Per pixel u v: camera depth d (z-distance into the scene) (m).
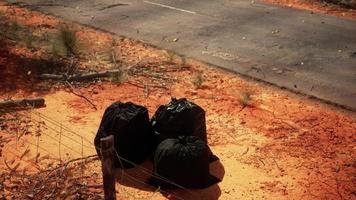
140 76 11.12
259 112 10.23
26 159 8.93
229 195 8.54
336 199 8.56
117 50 12.09
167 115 8.88
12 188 8.46
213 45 12.67
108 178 7.80
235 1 16.91
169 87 10.83
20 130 9.45
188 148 8.45
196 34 13.23
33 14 14.21
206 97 10.58
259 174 8.89
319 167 9.05
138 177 8.73
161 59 11.86
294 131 9.77
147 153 8.96
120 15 14.68
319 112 10.35
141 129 8.83
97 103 10.21
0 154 8.98
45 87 10.53
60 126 9.60
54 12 14.63
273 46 12.74
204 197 8.48
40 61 11.22
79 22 13.78
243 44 12.78
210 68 11.68
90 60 11.51
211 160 9.02
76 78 10.79
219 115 10.08
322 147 9.43
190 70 11.51
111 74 10.99
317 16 15.53
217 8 15.88
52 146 9.19
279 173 8.92
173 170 8.46
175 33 13.23
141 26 13.71
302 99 10.77
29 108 9.93
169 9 15.56
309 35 13.55
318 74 11.62
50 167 8.80
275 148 9.37
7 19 13.05
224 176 8.82
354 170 9.02
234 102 10.48
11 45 11.66
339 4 16.89
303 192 8.64
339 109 10.52
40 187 8.49
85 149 9.16
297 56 12.33
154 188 8.56
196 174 8.47
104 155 7.72
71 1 16.05
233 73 11.55
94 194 8.43
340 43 13.05
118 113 8.81
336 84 11.27
